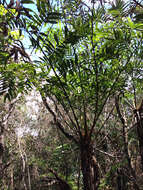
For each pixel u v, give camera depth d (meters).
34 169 7.70
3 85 2.97
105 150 5.08
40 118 7.57
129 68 3.19
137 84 3.69
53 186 6.97
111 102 5.27
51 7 2.28
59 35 2.87
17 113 7.65
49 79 3.11
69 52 2.90
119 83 3.28
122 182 5.98
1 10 2.30
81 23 2.77
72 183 6.90
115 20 2.79
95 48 2.94
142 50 2.92
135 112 4.34
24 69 2.86
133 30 2.74
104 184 6.33
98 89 3.13
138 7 2.44
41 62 2.81
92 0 2.67
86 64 3.10
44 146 7.93
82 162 3.12
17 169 8.32
